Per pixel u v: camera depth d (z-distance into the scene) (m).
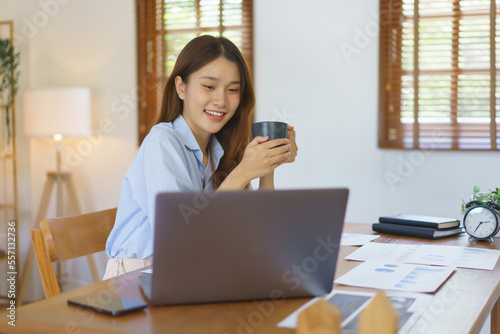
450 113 3.04
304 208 1.04
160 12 3.61
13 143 3.73
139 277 1.23
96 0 3.76
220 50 1.64
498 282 1.23
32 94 3.51
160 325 0.95
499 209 1.82
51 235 1.55
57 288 1.52
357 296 1.11
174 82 1.72
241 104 1.82
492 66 2.94
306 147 3.32
